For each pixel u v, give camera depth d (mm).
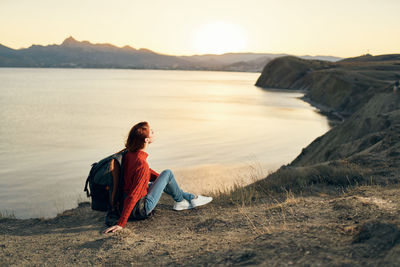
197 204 5012
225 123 49625
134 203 3738
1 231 4637
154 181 4227
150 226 4250
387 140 9648
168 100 91500
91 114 60750
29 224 4973
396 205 3639
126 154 3773
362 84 69500
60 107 71688
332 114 61812
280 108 72312
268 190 6176
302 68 161875
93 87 151500
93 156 29203
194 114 61062
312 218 3791
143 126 3705
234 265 2523
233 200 5516
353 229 2814
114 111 65500
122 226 3760
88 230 4258
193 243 3381
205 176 21531
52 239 3969
